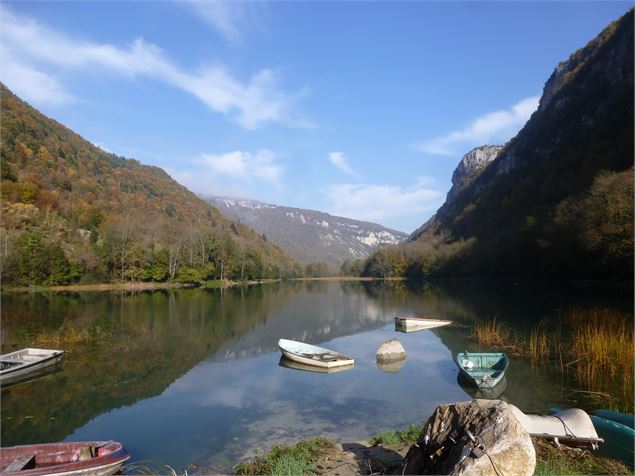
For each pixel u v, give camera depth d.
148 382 18.98
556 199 82.75
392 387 17.84
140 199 141.88
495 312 40.56
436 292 74.38
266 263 135.00
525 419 9.43
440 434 6.83
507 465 5.59
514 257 77.94
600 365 18.78
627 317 29.72
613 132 83.38
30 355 22.31
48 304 50.22
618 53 111.31
